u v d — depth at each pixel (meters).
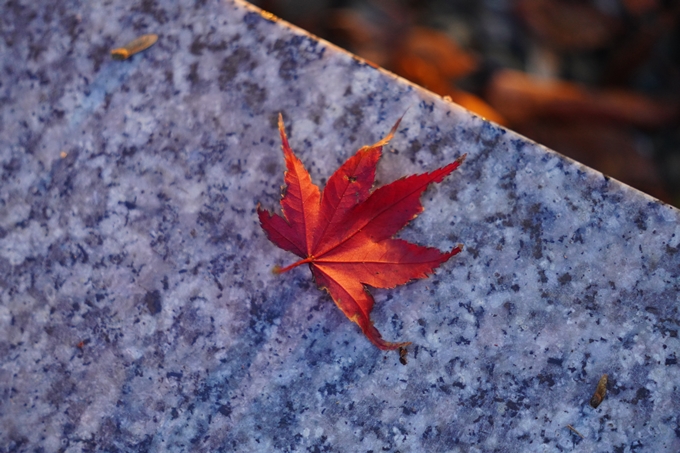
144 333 0.33
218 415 0.32
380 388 0.32
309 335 0.32
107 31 0.34
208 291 0.33
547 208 0.32
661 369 0.32
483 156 0.33
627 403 0.32
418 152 0.33
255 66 0.33
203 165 0.33
